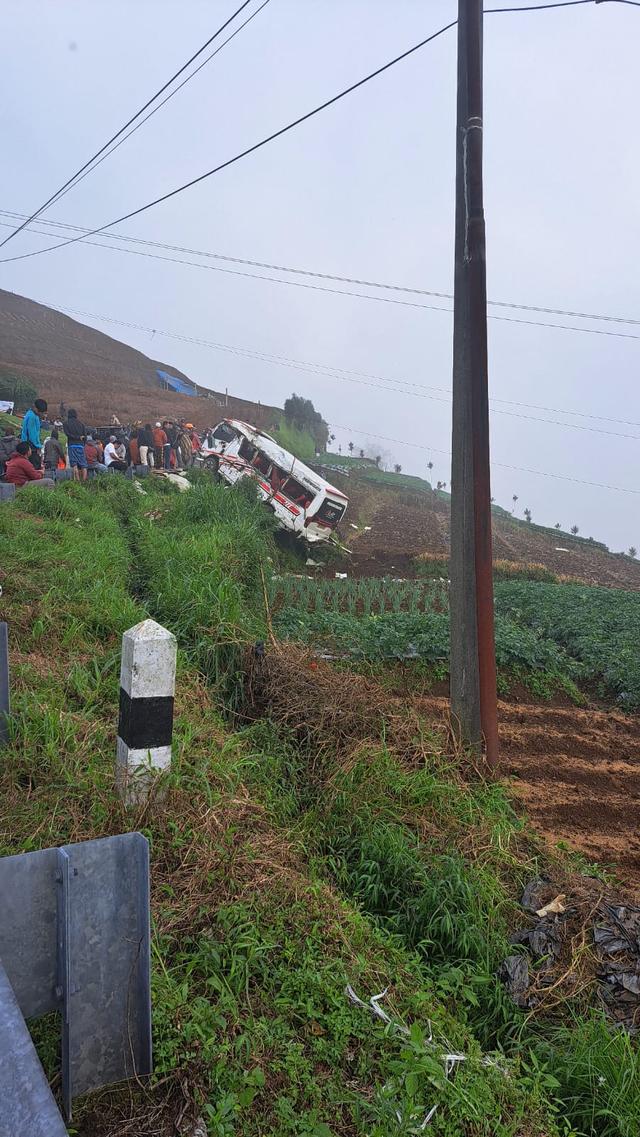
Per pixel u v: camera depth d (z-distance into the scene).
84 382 53.28
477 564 7.58
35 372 52.16
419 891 4.90
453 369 7.82
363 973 3.57
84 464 17.44
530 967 4.59
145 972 2.59
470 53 7.43
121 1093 2.65
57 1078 2.62
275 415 55.66
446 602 17.88
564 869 5.72
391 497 45.16
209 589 8.71
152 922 3.43
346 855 5.16
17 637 6.61
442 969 4.36
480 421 7.59
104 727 5.21
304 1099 2.78
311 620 11.60
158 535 12.68
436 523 37.50
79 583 8.49
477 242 7.54
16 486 14.78
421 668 10.43
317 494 22.64
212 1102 2.66
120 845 2.52
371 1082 2.96
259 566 12.33
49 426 27.42
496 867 5.45
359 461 62.25
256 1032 2.99
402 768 6.36
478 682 7.64
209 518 15.54
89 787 4.32
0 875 2.38
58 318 76.62
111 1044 2.62
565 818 7.36
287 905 3.82
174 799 4.32
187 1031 2.86
